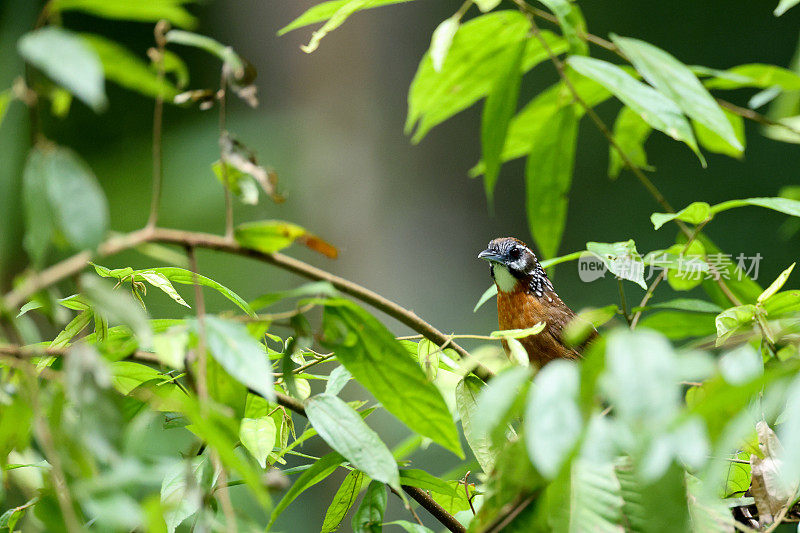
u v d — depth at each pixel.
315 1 19.86
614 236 20.92
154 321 4.59
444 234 21.14
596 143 21.36
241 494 8.27
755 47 22.06
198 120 19.88
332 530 4.96
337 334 3.80
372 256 19.39
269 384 3.12
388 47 20.36
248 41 20.27
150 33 20.61
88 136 19.34
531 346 9.38
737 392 2.54
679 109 5.13
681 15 22.31
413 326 3.94
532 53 7.10
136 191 18.12
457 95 7.33
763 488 4.05
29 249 2.84
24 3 11.60
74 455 2.88
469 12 20.89
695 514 3.58
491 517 3.48
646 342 2.63
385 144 20.27
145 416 2.94
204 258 17.03
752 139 20.48
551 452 2.62
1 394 3.40
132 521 2.73
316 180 19.17
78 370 2.86
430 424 3.96
